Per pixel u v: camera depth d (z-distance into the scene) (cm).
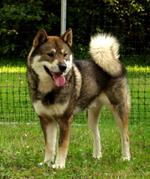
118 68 690
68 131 626
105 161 666
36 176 573
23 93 1187
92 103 679
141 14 2248
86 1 2277
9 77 1488
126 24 2248
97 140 698
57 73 605
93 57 684
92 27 2270
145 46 2181
